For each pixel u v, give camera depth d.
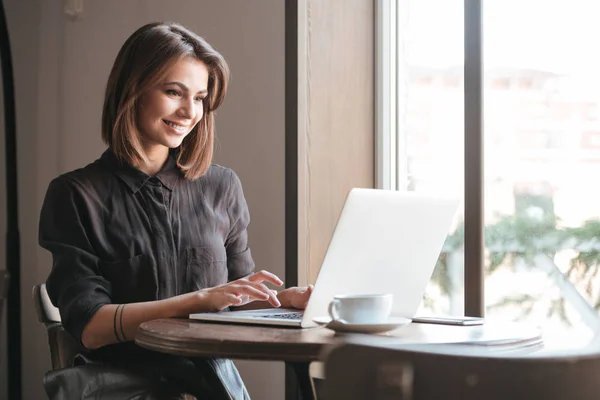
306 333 1.32
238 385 1.71
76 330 1.60
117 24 3.05
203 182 1.93
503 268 2.37
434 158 2.60
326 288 1.40
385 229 1.44
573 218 2.23
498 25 2.38
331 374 0.70
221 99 1.91
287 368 2.49
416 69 2.64
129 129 1.78
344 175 2.62
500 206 2.37
